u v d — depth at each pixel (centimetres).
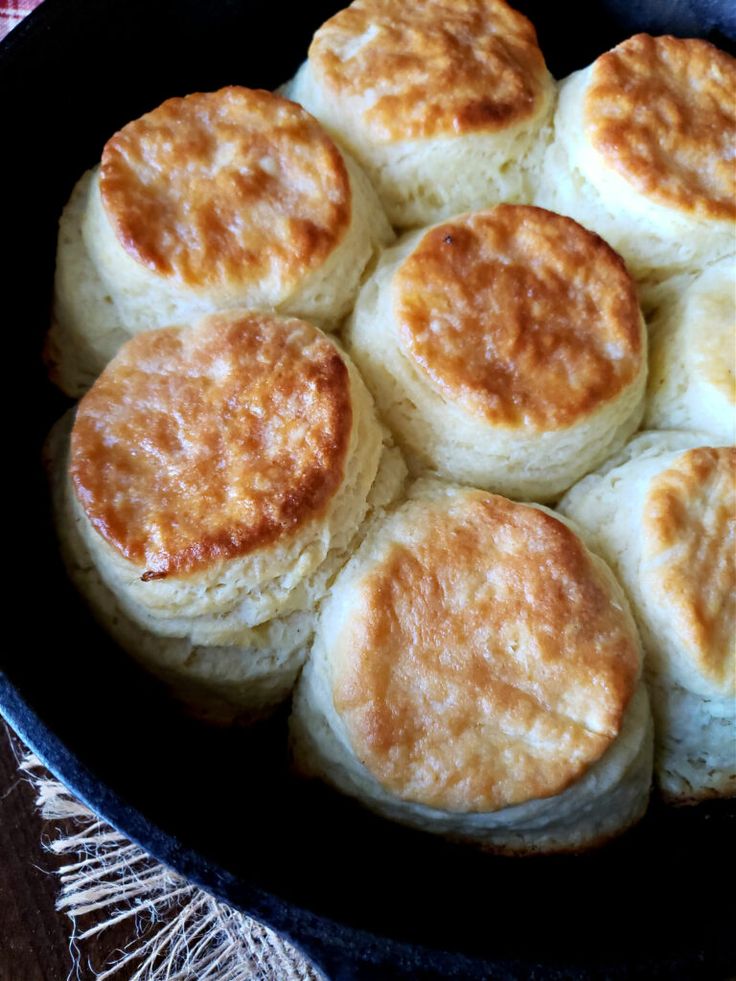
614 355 19
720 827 19
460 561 18
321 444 17
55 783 20
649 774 18
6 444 19
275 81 25
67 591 18
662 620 18
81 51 20
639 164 21
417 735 16
